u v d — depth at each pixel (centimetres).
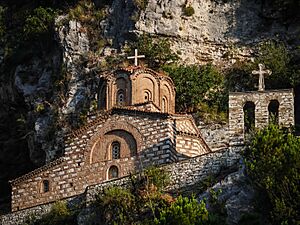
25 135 14062
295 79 13425
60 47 14462
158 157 10994
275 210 8850
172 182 10175
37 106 14088
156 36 14312
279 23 14525
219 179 9775
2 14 15750
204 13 14588
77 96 13812
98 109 12225
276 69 13638
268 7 14612
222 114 13338
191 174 10156
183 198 9031
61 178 11412
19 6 15850
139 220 9638
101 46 14300
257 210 9156
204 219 8575
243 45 14388
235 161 10006
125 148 11212
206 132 13000
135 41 14238
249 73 13888
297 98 13362
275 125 9862
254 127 10194
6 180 14725
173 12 14438
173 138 11131
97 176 11231
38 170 11538
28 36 15025
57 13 15038
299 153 9212
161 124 11125
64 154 11550
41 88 14488
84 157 11369
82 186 11275
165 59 13962
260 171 9281
